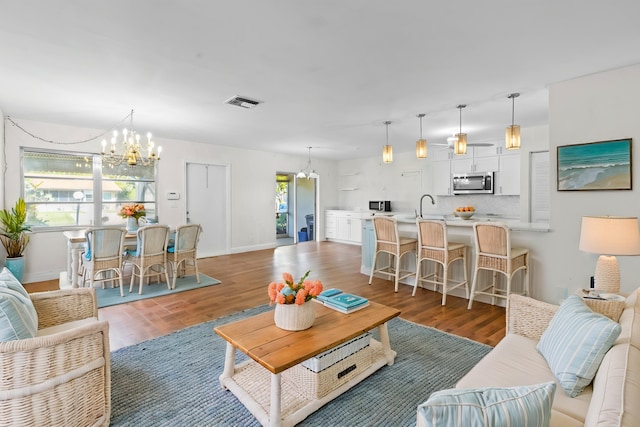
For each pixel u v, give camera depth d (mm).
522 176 5551
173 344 2604
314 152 7598
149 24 2059
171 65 2678
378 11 1924
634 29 2123
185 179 6137
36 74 2846
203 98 3523
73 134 4891
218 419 1740
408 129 5117
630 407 831
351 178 9008
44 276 4707
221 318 3170
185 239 4277
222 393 1966
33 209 4664
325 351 1874
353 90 3309
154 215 5758
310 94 3414
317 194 8875
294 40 2273
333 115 4258
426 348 2553
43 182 4742
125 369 2227
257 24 2062
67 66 2684
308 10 1911
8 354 1386
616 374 1021
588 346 1303
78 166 5012
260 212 7410
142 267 3945
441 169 6906
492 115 4293
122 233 3814
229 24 2061
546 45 2350
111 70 2768
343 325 2045
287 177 9570
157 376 2143
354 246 7953
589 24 2066
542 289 3332
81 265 4355
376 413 1801
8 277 1905
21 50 2400
